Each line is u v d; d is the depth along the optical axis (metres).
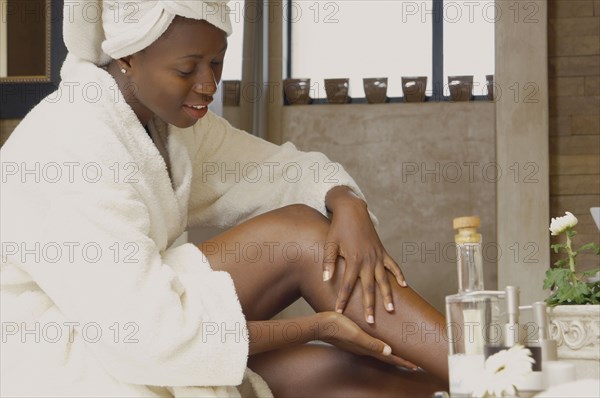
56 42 3.29
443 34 5.33
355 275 1.33
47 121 1.32
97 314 1.20
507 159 4.98
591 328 1.16
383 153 5.23
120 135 1.33
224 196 1.64
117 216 1.25
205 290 1.24
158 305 1.19
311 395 1.39
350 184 1.56
